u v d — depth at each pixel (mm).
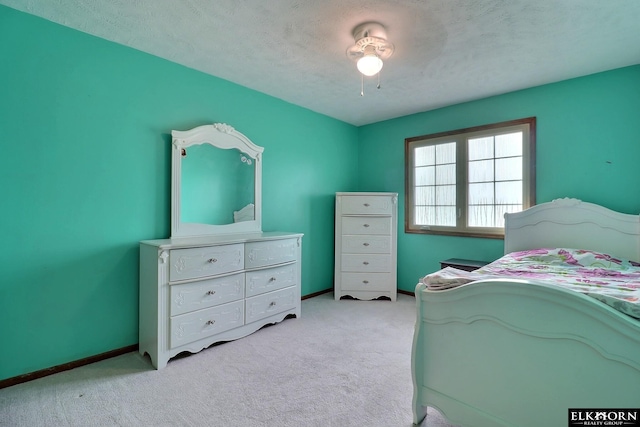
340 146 4160
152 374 1989
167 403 1684
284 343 2451
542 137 2947
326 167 3965
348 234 3678
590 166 2709
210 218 2758
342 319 2998
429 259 3736
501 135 3227
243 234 2961
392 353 2285
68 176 2051
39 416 1563
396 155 4027
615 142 2596
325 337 2568
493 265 2414
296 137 3574
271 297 2760
